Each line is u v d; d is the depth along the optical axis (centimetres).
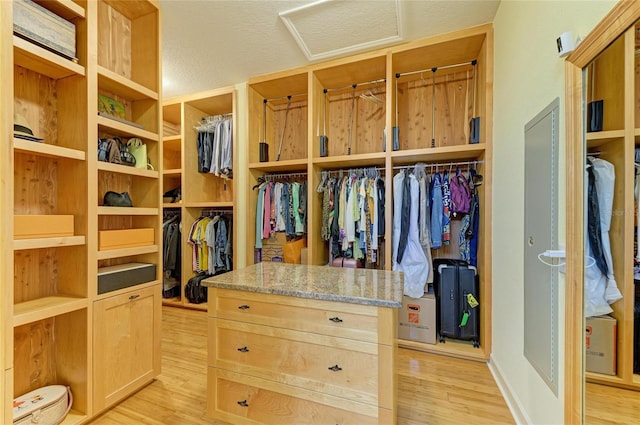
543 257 134
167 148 413
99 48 193
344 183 285
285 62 285
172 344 256
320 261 304
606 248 94
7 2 69
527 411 151
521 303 161
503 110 197
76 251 162
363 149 321
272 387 145
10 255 69
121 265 196
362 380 129
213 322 158
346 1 204
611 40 87
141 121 211
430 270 258
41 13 143
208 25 231
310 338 139
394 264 261
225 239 358
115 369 172
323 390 135
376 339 127
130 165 193
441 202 255
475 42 237
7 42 69
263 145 332
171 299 372
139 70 211
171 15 219
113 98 200
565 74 112
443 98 290
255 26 232
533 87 146
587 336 101
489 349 223
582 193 104
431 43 240
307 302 139
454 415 164
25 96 155
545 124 132
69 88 164
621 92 86
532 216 146
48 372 163
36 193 159
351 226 273
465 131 281
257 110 337
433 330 247
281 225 312
